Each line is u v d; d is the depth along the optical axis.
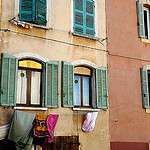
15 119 8.62
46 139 9.52
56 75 10.20
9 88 9.20
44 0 10.39
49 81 10.04
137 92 12.16
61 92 10.25
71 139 10.12
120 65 11.97
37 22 10.05
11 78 9.30
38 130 8.76
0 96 8.99
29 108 9.41
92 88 11.21
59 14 10.77
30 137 8.73
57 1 10.82
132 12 12.86
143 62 12.64
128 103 11.80
